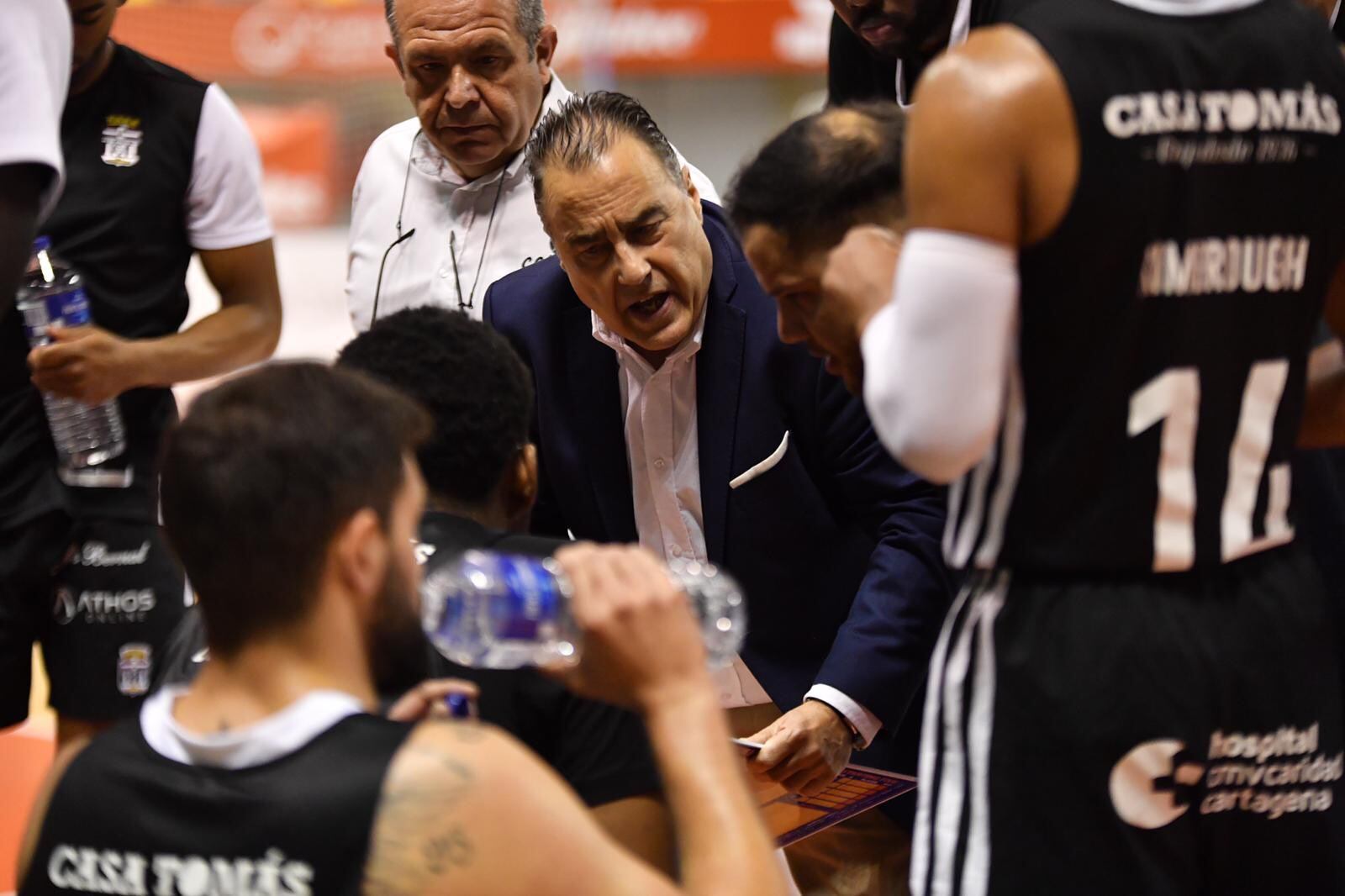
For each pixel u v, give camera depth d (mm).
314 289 36594
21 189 8203
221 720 4449
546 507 9344
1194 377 5633
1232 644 5770
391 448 4625
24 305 11055
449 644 4688
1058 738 5754
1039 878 5797
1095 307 5480
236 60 39312
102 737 4617
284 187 40031
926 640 8305
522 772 4258
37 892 4449
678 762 4379
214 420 4512
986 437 5375
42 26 8336
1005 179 5273
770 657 9055
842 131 6129
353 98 41000
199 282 32062
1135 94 5383
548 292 9117
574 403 8969
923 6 8086
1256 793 5984
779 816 8031
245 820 4238
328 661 4512
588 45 39375
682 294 8375
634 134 8234
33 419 11398
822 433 8648
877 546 8633
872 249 5789
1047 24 5430
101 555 11477
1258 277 5699
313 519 4430
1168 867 5898
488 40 10516
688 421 8789
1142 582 5750
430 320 6586
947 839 5922
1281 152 5637
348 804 4188
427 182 11391
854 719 8109
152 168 11680
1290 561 6059
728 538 8812
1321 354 6824
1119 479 5645
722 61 39688
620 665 4488
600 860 4219
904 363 5340
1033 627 5789
